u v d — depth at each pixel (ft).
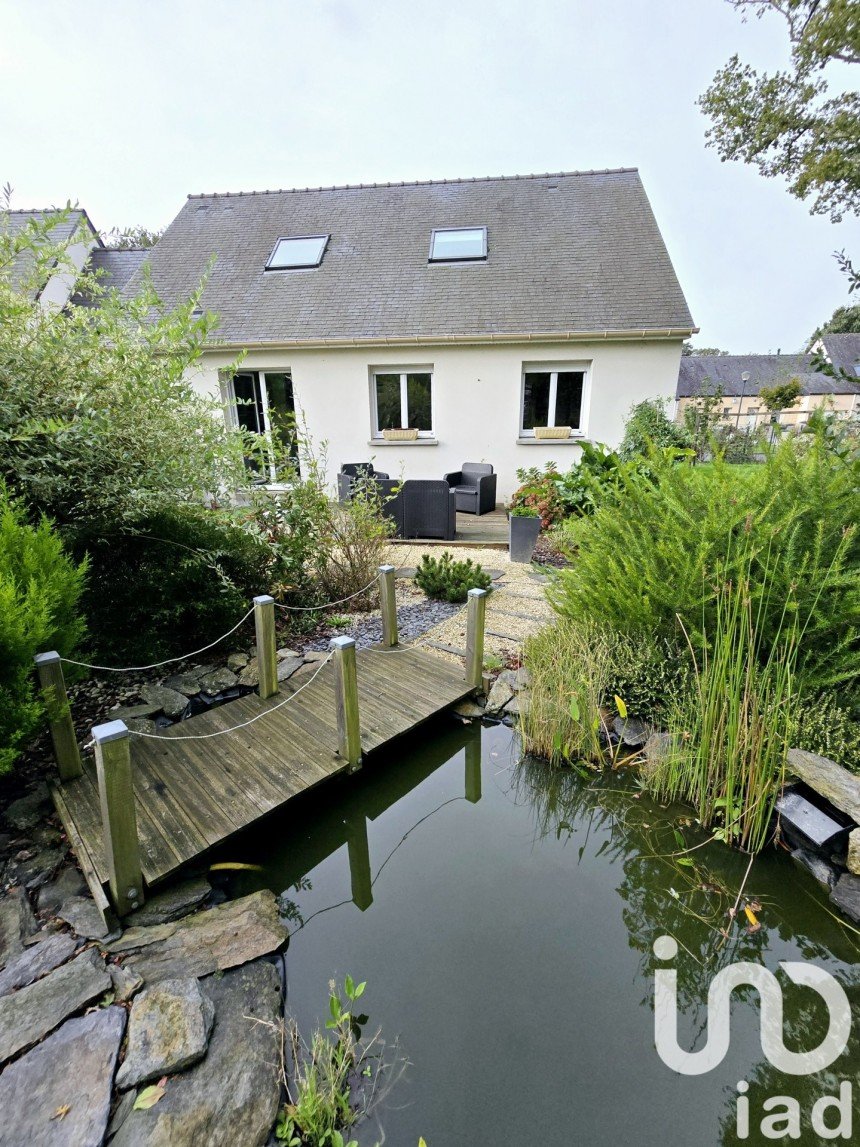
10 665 7.70
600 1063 5.57
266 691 11.61
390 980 6.45
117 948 6.26
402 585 19.31
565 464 29.71
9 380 11.15
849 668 9.37
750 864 8.27
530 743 10.91
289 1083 5.17
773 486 10.74
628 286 28.78
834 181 18.19
